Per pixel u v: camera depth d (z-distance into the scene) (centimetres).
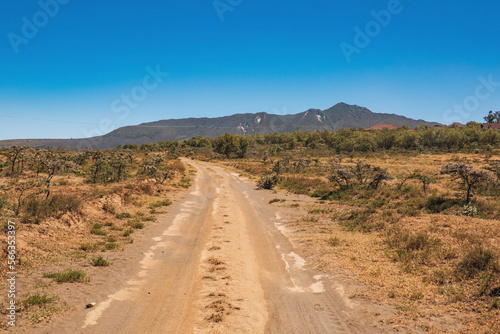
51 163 1986
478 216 1476
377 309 729
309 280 938
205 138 14438
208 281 889
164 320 673
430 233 1221
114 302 727
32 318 606
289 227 1603
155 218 1706
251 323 680
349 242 1246
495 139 8475
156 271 967
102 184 2383
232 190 3183
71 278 812
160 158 3756
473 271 862
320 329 663
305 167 4875
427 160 5619
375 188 2427
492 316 654
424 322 659
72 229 1278
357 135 10281
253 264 1098
